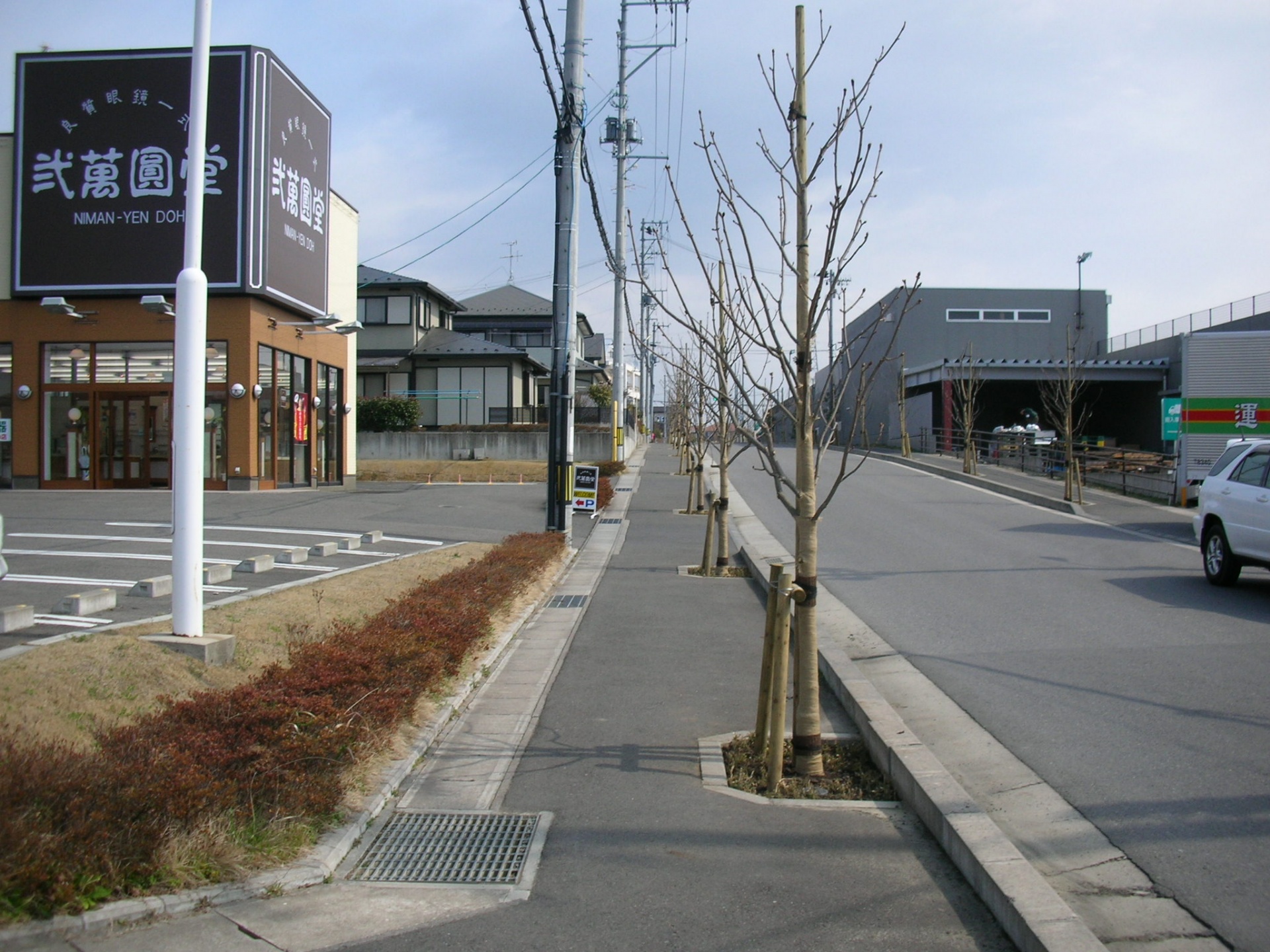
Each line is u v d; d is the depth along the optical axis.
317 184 26.92
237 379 23.75
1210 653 8.56
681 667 8.48
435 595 9.02
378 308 44.78
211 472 24.05
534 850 4.70
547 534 15.46
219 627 7.40
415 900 4.17
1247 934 3.84
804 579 5.64
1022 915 3.75
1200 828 4.88
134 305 23.84
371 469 37.06
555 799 5.40
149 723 4.93
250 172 23.17
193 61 6.68
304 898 4.15
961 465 35.88
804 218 5.74
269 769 4.66
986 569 13.69
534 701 7.41
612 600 11.93
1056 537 17.39
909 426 50.34
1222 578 11.95
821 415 6.21
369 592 9.86
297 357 26.83
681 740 6.47
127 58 23.27
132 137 23.36
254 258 23.42
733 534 18.95
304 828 4.60
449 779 5.71
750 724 6.81
